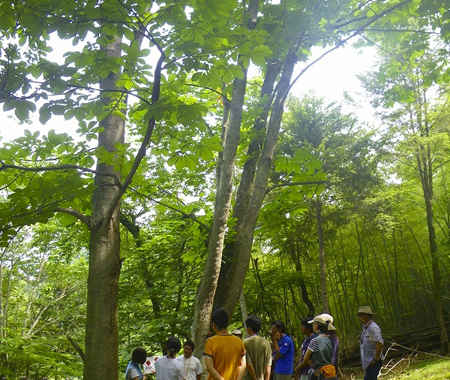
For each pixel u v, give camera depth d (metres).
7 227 4.57
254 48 3.65
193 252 7.26
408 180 16.88
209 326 4.93
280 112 5.68
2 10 3.35
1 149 4.74
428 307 18.16
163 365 5.46
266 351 4.30
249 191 6.12
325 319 5.06
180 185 13.01
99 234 5.10
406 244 18.73
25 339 10.68
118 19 3.39
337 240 18.52
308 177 5.89
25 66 3.96
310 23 4.66
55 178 4.85
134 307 14.12
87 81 3.84
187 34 3.53
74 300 16.86
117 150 5.30
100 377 4.68
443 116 14.01
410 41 6.29
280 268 18.59
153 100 3.70
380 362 5.56
